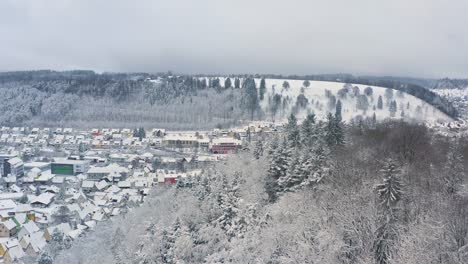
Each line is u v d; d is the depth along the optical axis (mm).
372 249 46594
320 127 90250
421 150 79000
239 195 71750
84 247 96250
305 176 64750
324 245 48875
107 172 187000
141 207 109500
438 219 46094
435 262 40812
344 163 67938
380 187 50375
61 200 154875
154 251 68688
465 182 60250
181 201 87938
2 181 178375
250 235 59250
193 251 64188
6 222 121812
